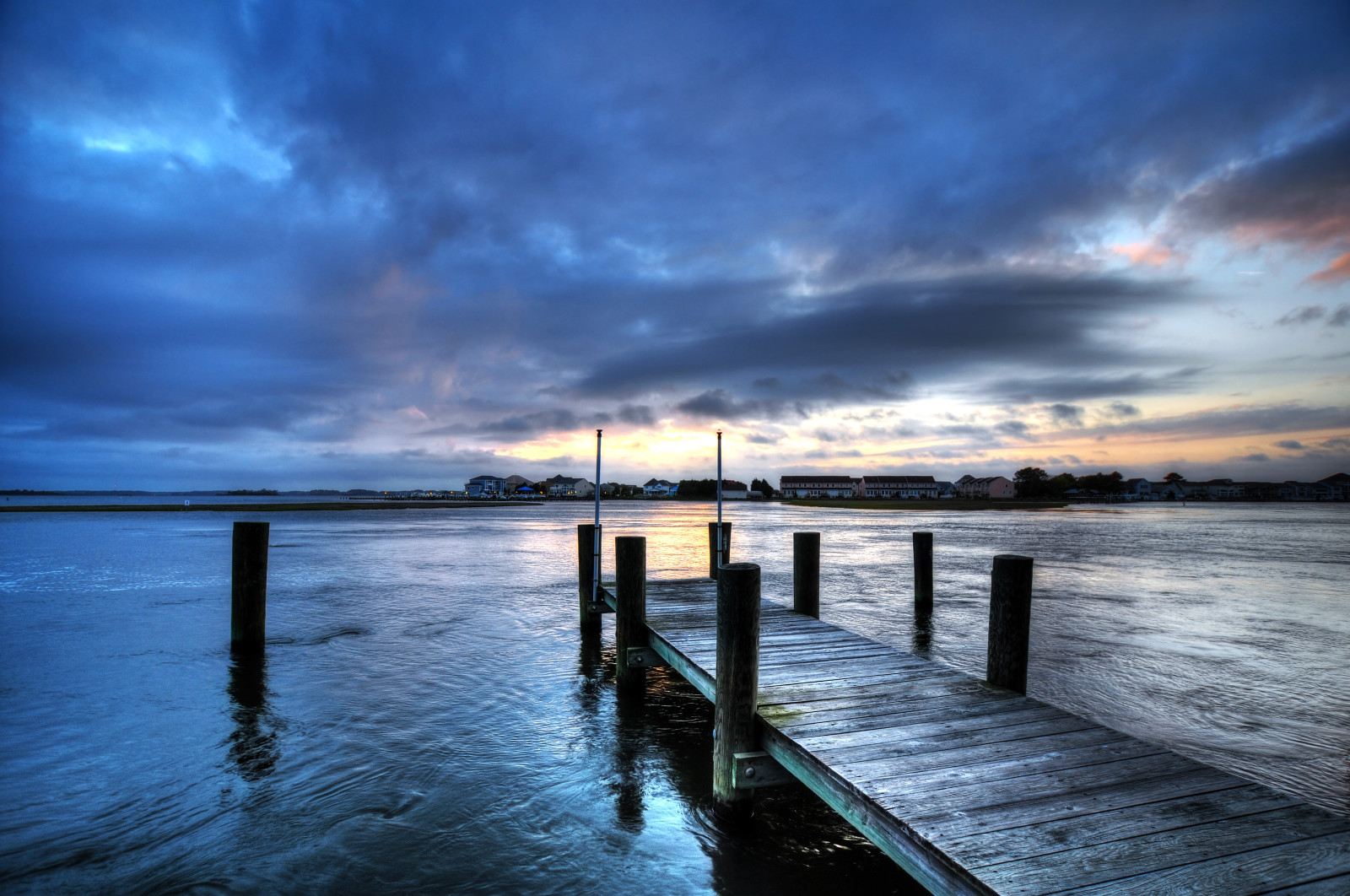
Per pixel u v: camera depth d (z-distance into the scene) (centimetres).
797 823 571
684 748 738
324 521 6119
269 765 679
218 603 1625
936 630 1366
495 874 491
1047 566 2495
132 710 847
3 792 613
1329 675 1023
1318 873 329
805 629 885
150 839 534
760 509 10494
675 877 490
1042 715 555
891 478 16962
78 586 1894
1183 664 1084
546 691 948
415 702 890
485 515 8331
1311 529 5356
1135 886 321
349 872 490
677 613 995
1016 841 360
